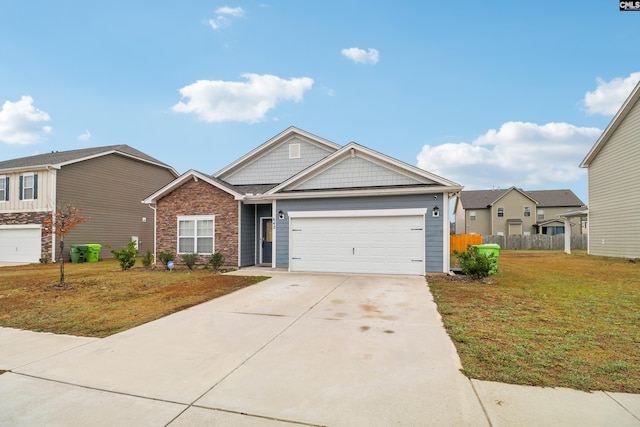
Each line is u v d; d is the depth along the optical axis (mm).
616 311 6602
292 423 2879
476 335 5117
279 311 6777
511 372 3807
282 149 17344
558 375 3729
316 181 13438
